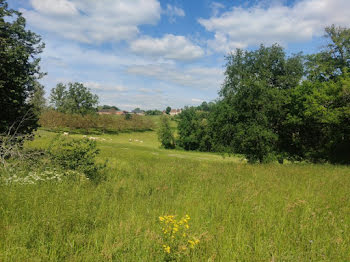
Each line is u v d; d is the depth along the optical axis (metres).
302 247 4.16
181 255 3.63
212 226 4.91
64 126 71.44
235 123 22.53
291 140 24.84
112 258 3.66
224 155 24.05
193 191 8.09
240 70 22.45
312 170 14.70
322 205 6.51
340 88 22.94
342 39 26.98
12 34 15.38
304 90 22.95
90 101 91.62
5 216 4.82
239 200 6.79
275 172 13.46
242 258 3.72
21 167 9.60
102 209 5.67
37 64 16.08
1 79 13.98
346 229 4.82
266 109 21.12
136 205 6.25
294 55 23.30
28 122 15.58
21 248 3.62
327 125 24.22
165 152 46.75
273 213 5.75
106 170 11.84
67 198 6.25
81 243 4.08
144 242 4.00
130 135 89.75
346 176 12.28
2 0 14.88
